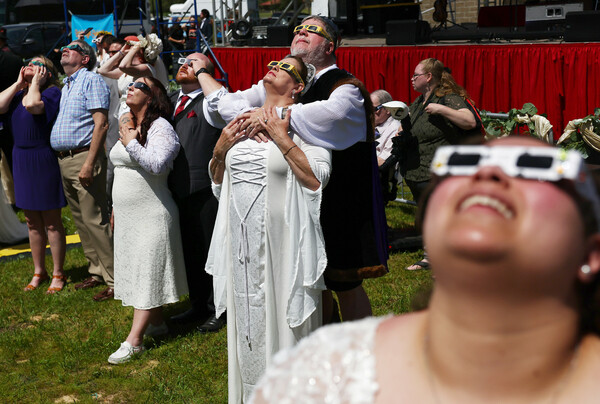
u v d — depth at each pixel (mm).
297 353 864
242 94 3357
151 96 3811
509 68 8930
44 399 3537
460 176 729
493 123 6598
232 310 2930
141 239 3791
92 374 3764
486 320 696
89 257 5238
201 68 3934
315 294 2807
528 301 686
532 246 665
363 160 3023
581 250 696
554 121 8680
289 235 2752
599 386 708
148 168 3666
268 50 10836
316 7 15516
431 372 761
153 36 5117
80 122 4914
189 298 4750
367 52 10047
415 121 5023
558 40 9930
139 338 3949
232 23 12422
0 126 5312
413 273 5156
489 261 664
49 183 5094
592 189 720
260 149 2746
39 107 4957
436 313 749
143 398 3490
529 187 691
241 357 2873
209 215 4152
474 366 716
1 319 4668
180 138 4055
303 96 3057
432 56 9492
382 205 3158
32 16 17375
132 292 3857
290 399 825
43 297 5086
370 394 781
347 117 2826
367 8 14695
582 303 745
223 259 2975
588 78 8352
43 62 5105
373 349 820
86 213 4941
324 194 3023
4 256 6230
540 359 705
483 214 680
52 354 4082
